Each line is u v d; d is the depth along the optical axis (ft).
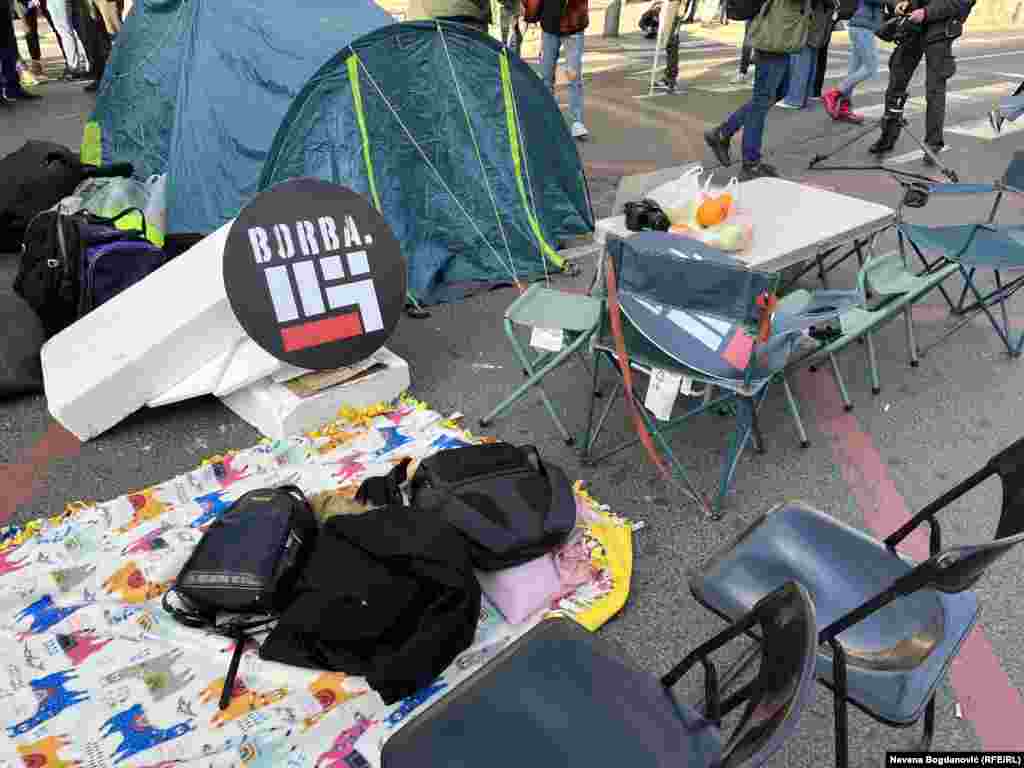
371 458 10.59
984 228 12.53
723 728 7.13
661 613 8.45
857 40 27.43
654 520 9.86
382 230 11.78
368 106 14.51
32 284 12.91
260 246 10.85
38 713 7.00
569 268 16.58
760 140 22.12
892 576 6.76
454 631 7.09
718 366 8.90
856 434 11.77
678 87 35.70
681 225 11.92
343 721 6.97
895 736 7.12
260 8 17.33
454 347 13.89
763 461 11.11
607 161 24.16
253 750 6.70
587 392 12.66
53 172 17.65
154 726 6.90
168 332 10.93
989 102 32.91
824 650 5.96
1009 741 7.06
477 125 15.71
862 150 25.93
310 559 7.56
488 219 16.21
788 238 12.15
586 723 5.34
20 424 11.54
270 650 7.39
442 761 5.08
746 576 6.72
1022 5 68.95
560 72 38.09
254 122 16.48
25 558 8.73
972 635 8.18
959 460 11.20
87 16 30.17
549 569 8.39
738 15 21.54
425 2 19.25
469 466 9.01
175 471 10.61
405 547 7.41
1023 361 13.83
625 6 65.92
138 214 15.06
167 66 18.92
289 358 11.18
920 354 14.03
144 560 8.66
